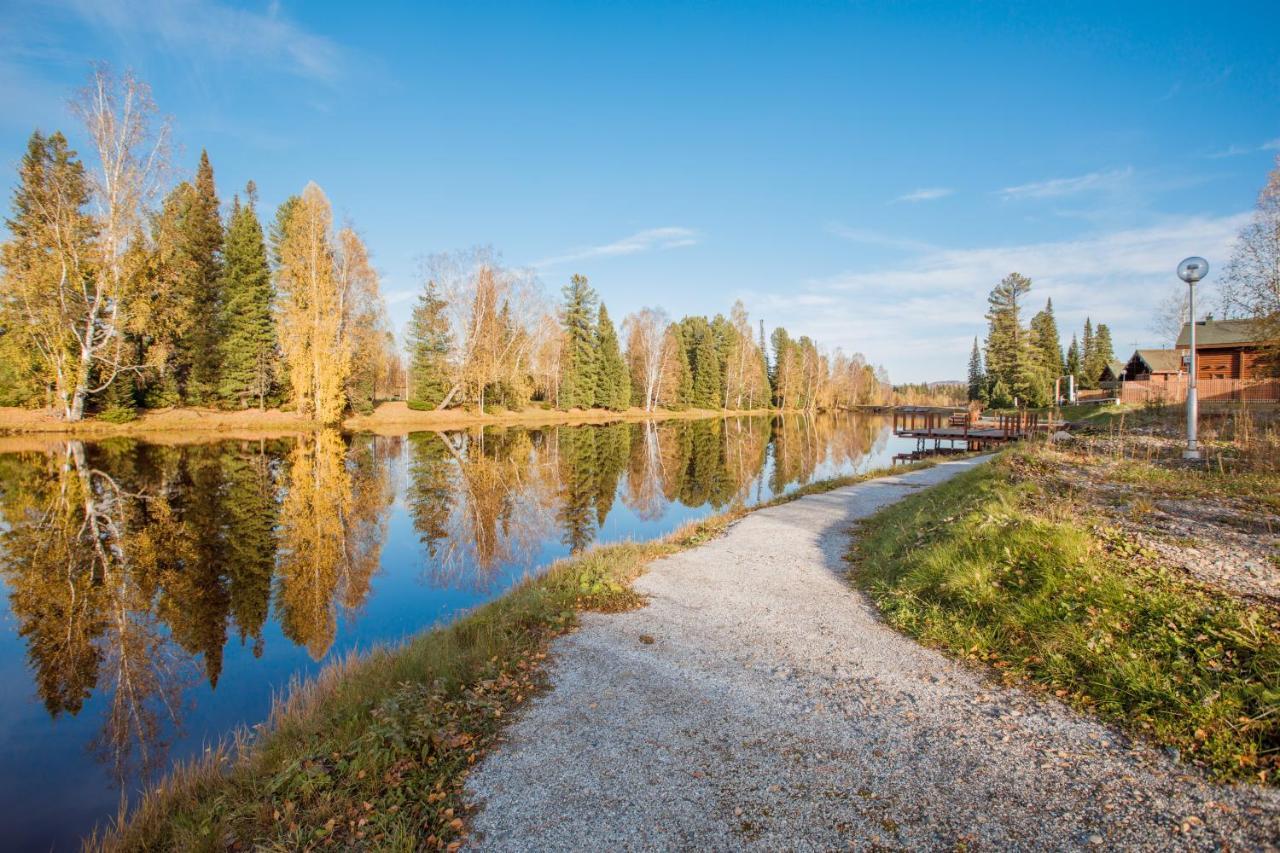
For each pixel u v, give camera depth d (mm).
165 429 31828
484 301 44375
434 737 4207
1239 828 3045
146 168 27703
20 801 4551
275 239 41281
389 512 15695
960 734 4164
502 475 22297
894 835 3207
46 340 27297
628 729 4410
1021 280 56469
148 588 9609
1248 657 4156
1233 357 35062
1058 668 4785
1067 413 37906
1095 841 3074
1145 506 7645
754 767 3879
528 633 6430
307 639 7785
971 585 6301
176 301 31844
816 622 6586
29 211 27484
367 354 39938
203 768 4473
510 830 3363
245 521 14008
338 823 3486
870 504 14266
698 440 39188
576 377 58312
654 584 8133
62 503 15055
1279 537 6211
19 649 7430
